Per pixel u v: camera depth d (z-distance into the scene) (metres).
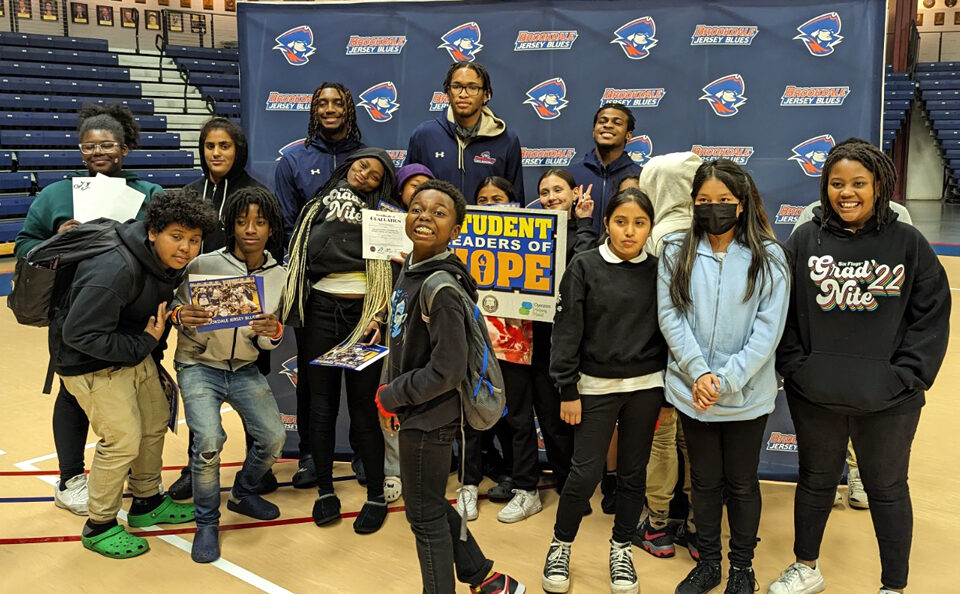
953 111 16.33
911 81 16.42
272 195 2.84
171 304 2.78
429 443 2.12
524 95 3.58
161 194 2.55
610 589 2.54
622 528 2.52
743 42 3.31
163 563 2.70
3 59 12.41
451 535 2.23
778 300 2.29
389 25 3.67
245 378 2.93
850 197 2.19
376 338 2.78
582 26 3.48
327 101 3.18
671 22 3.38
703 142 3.40
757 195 2.39
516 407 3.07
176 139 12.58
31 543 2.83
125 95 13.02
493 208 2.91
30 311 2.60
